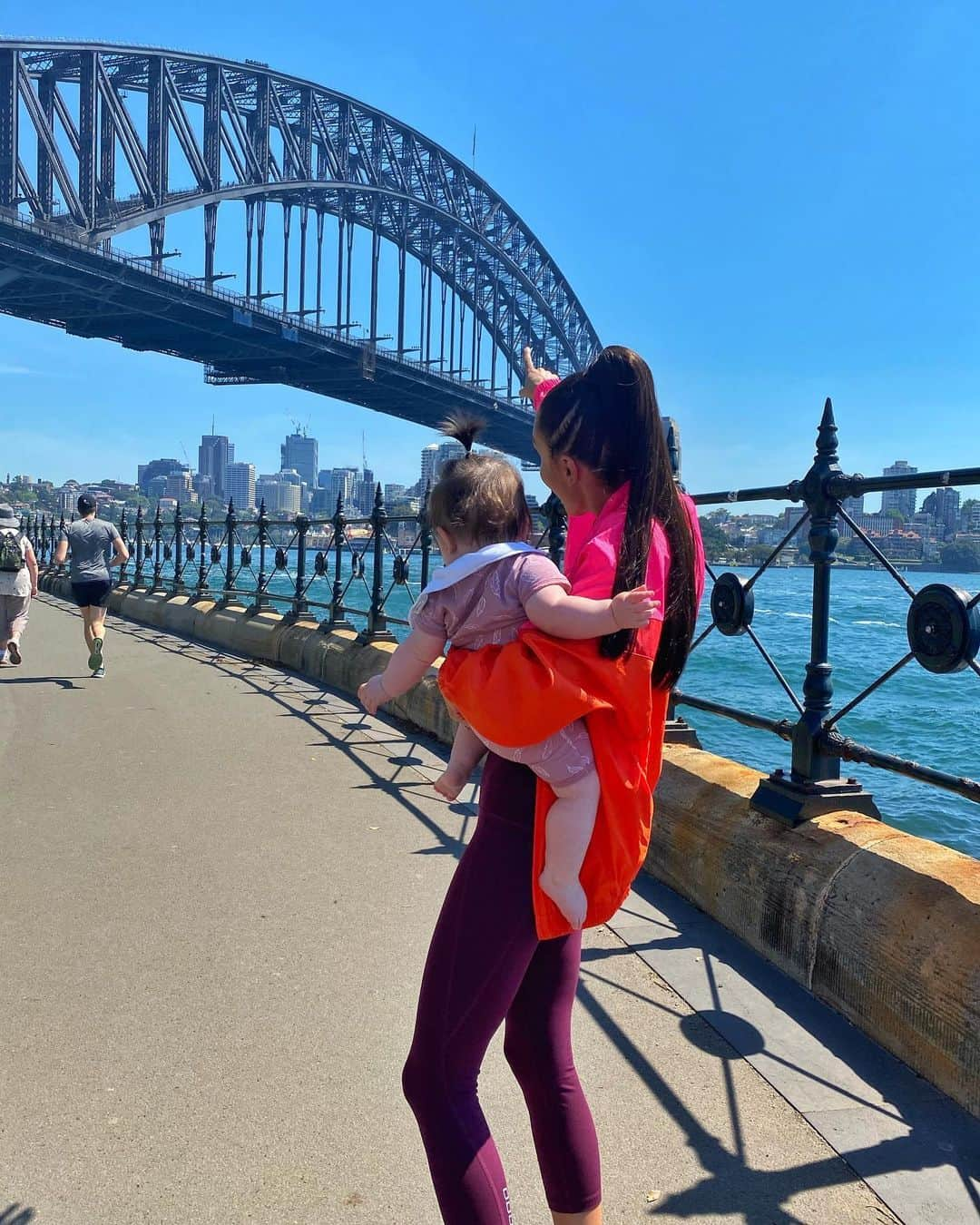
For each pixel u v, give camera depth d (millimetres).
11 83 64000
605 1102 2412
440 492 1829
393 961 3189
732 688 13398
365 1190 2119
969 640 2773
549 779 1653
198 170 75375
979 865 2734
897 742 9273
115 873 3979
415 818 4758
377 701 1882
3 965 3139
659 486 1757
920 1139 2250
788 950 3020
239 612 12008
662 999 2902
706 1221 2006
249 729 6832
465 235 107688
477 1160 1673
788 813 3299
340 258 89000
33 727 6922
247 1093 2463
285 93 86375
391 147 99562
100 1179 2143
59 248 62312
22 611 10156
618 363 1798
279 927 3447
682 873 3637
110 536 9391
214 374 94375
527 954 1716
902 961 2568
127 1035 2719
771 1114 2355
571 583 1728
